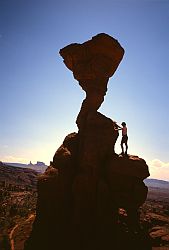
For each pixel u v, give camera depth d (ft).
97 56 61.93
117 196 54.34
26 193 173.47
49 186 54.19
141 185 55.42
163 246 57.57
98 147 56.59
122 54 65.16
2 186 195.52
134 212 53.62
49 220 52.85
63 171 56.39
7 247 53.93
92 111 61.41
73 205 53.62
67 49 64.28
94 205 53.88
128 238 50.29
